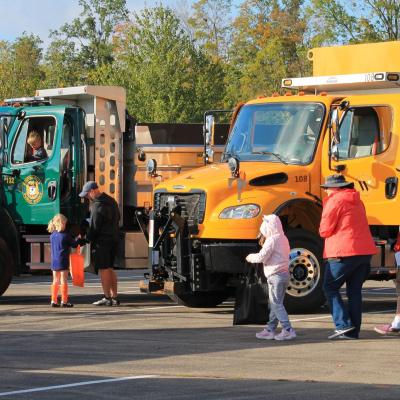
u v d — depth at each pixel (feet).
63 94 64.85
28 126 62.13
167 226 54.85
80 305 60.64
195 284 53.72
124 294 68.54
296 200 53.47
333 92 59.57
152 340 44.39
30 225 62.64
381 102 54.24
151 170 59.52
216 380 34.50
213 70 204.64
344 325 44.39
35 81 271.08
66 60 337.93
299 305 53.01
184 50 203.10
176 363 38.01
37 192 61.46
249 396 31.73
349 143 54.44
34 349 41.73
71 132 62.08
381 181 54.08
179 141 67.77
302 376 35.22
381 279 56.95
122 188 65.00
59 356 39.78
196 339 44.70
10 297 66.69
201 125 68.23
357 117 54.70
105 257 59.57
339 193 44.78
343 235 44.29
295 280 53.11
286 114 56.08
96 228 59.36
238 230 52.44
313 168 54.44
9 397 31.81
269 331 44.73
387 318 52.90
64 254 58.85
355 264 44.24
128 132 65.98
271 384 33.73
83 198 62.08
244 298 50.01
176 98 198.39
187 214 54.19
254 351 40.98
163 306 60.08
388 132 54.24
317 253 53.31
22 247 62.23
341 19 200.54
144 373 35.91
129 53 214.07
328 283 44.73
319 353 40.42
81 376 35.32
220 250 52.80
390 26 197.47
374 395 31.78
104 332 47.26
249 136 56.85
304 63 244.22
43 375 35.58
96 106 63.98
